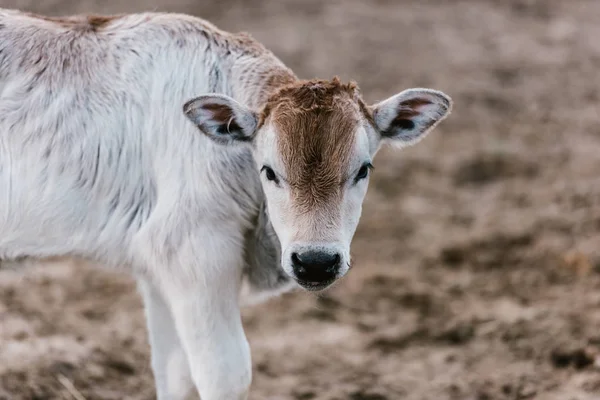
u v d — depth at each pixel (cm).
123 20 1355
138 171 1288
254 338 2002
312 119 1184
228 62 1330
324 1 4475
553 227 2406
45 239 1303
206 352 1248
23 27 1309
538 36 4050
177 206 1247
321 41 3900
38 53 1295
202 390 1255
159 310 1370
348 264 1166
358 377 1811
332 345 1967
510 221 2489
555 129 3142
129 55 1307
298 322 2092
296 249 1141
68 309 2038
